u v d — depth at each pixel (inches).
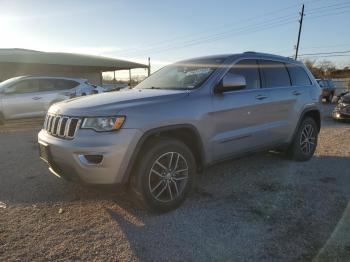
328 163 221.1
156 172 139.1
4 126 427.2
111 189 134.3
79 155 129.2
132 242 119.0
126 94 156.1
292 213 141.6
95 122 129.6
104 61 1057.5
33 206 149.1
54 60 970.7
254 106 179.6
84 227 129.8
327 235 122.8
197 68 178.4
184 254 111.5
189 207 148.6
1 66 994.1
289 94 206.1
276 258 108.7
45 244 117.3
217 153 162.9
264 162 220.1
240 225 131.2
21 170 205.0
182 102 147.3
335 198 157.9
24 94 430.3
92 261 107.7
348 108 457.1
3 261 106.8
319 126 239.5
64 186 173.6
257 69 191.6
